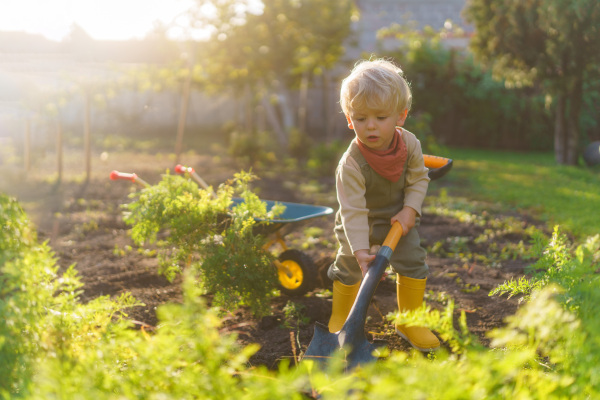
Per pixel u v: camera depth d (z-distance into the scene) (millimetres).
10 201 2205
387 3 26469
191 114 21969
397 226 2787
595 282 1980
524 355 1423
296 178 10594
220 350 1541
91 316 2152
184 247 3359
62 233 5961
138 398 1479
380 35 23031
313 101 20672
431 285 4098
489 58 12766
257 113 20844
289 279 3820
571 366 1625
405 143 2916
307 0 14305
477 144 18234
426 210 7270
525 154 16234
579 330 1645
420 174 2947
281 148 14688
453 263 4828
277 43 14109
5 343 1782
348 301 3074
